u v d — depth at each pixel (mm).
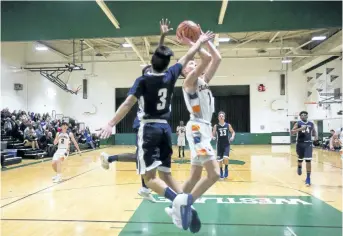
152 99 2422
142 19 7395
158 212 4480
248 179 7375
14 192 6051
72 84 22250
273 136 21750
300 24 7137
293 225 3857
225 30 7258
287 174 8164
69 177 7957
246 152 15516
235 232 3600
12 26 7562
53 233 3617
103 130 2279
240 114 22359
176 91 22359
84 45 19109
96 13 7484
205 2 7270
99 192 5992
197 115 2771
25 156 12891
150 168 2369
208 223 3947
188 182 2852
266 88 21844
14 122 13773
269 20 7191
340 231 3619
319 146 19047
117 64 22266
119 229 3736
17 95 16094
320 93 17906
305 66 19984
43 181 7371
